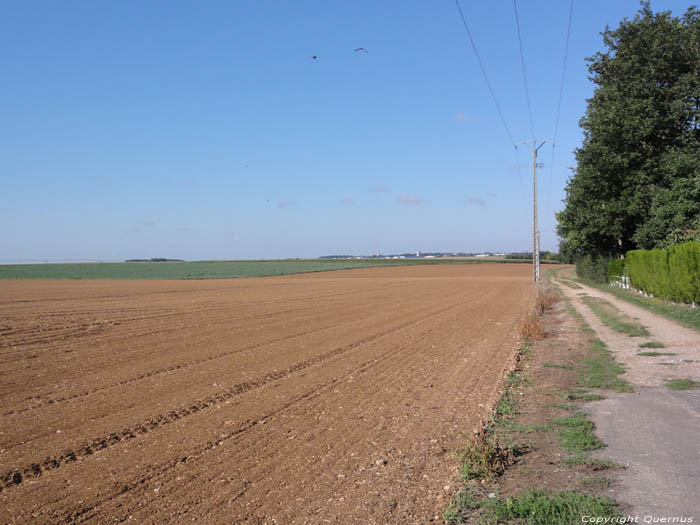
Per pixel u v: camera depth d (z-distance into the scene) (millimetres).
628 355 13820
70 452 7242
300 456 7027
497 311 28359
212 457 7023
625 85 42625
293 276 84250
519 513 5016
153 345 16625
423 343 17281
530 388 10758
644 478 5691
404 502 5578
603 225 42906
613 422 7934
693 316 20062
